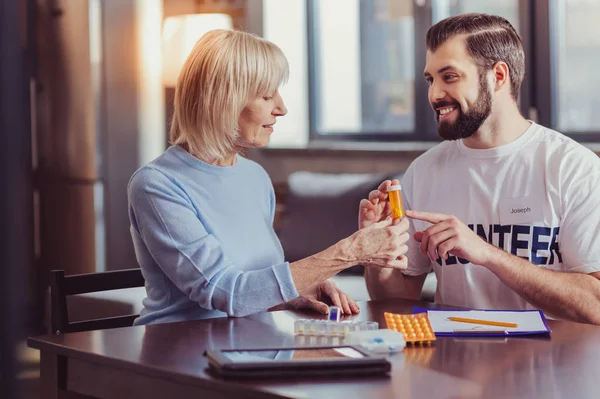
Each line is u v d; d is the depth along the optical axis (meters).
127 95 4.68
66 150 4.56
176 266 1.91
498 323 1.79
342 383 1.34
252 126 2.03
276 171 5.64
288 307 2.06
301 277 1.88
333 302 2.01
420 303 2.10
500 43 2.29
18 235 4.39
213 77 1.97
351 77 5.66
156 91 4.81
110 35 4.60
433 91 2.32
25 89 4.48
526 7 4.85
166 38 4.97
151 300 2.05
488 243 2.11
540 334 1.72
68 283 2.08
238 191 2.09
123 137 4.67
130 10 4.67
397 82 5.50
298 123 5.80
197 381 1.37
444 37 2.30
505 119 2.32
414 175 2.47
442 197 2.39
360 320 1.90
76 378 1.61
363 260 1.91
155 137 4.81
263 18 5.63
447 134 2.32
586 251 2.20
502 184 2.31
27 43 4.53
